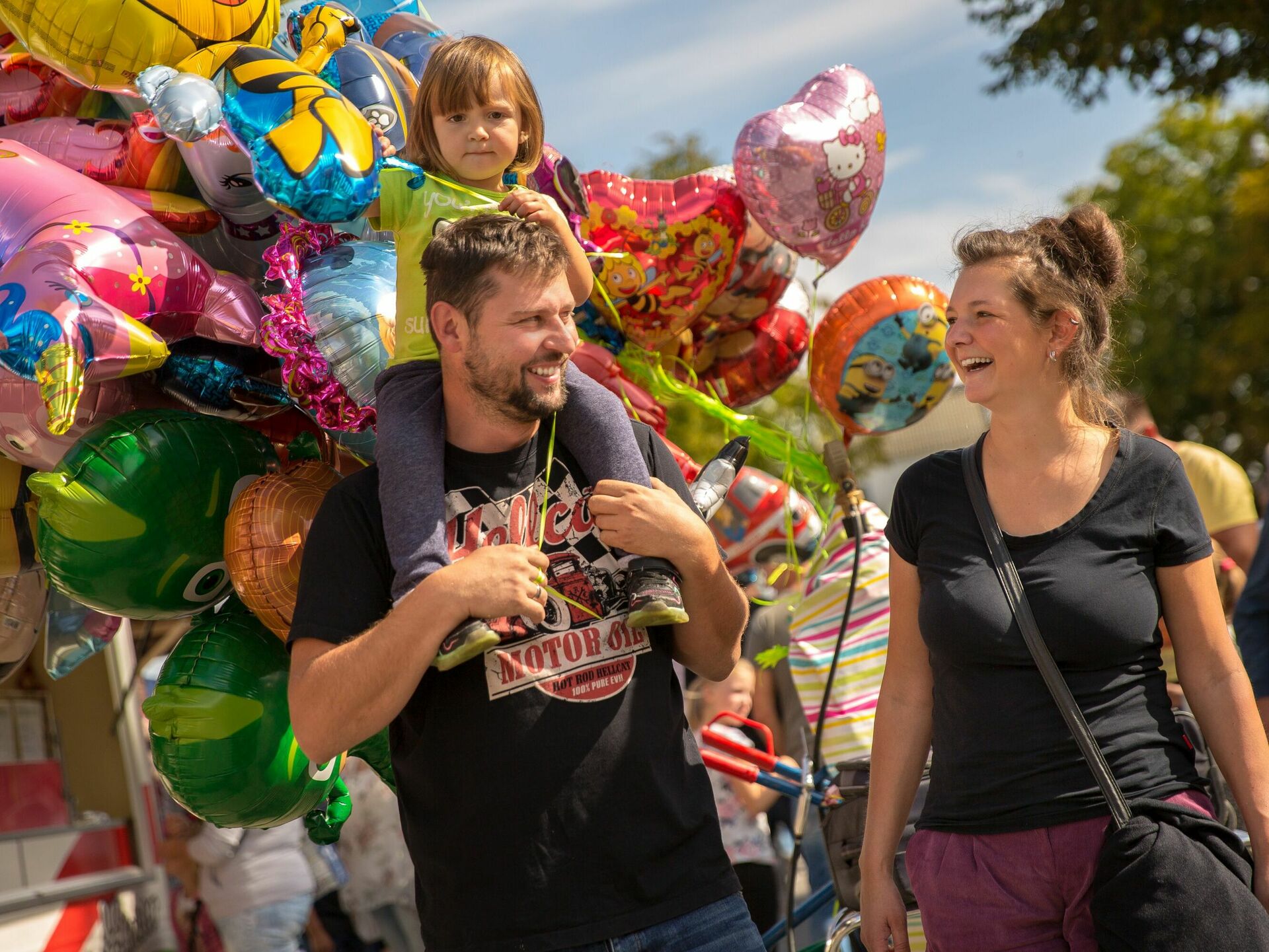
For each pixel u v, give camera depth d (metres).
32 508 3.18
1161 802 2.19
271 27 3.14
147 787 6.26
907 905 2.94
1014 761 2.27
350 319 2.79
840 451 3.80
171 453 2.85
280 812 2.99
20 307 2.56
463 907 2.15
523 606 2.08
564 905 2.12
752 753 3.42
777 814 5.38
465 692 2.18
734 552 5.10
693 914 2.18
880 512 3.85
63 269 2.64
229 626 2.99
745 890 4.84
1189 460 5.08
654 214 3.68
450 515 2.28
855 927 3.14
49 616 3.44
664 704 2.29
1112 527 2.31
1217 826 2.19
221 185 3.00
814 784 3.38
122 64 2.94
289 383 2.84
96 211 2.82
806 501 4.82
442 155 2.92
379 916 6.48
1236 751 2.29
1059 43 12.02
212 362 2.98
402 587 2.17
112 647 6.17
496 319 2.19
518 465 2.33
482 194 2.85
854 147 3.73
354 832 6.49
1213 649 2.33
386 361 2.80
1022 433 2.42
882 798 2.53
